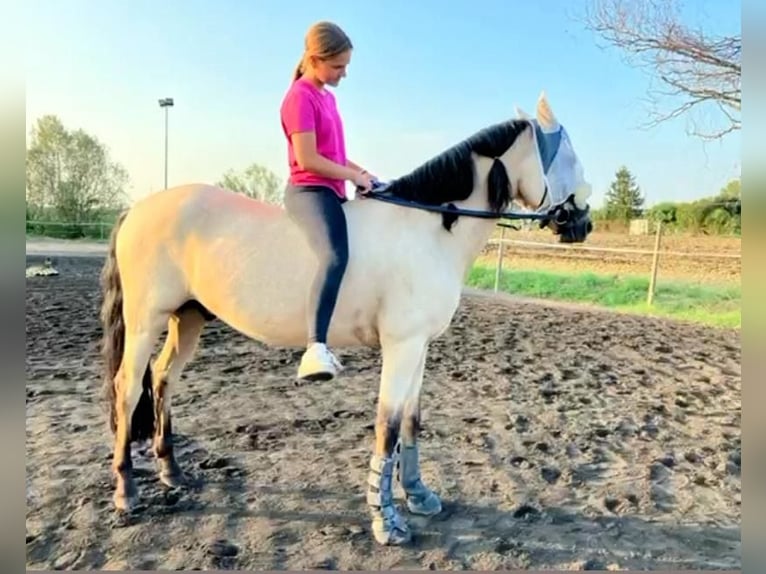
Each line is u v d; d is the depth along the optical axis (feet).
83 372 17.26
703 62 25.21
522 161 8.73
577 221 8.82
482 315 29.35
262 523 8.76
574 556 7.97
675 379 17.57
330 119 8.30
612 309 31.71
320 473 10.50
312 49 8.00
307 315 7.99
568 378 17.63
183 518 8.87
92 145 102.17
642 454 11.64
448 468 10.84
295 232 8.39
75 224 92.48
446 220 8.43
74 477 10.19
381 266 8.05
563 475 10.56
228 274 8.45
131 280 8.99
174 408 14.15
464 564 7.77
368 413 14.01
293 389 16.03
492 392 16.03
